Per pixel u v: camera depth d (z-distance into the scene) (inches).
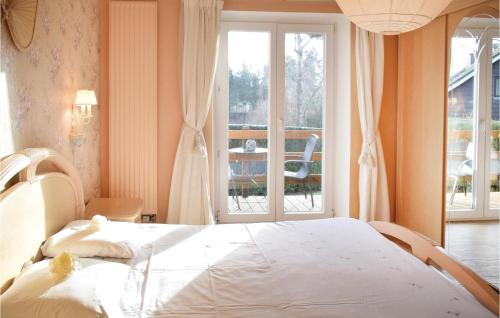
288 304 74.9
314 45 182.4
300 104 183.5
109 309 68.5
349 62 170.6
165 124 162.6
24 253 84.1
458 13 141.4
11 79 86.5
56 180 102.7
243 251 101.0
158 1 158.7
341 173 180.5
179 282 83.1
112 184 159.0
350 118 171.3
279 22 179.0
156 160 160.7
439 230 150.1
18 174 90.4
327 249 102.3
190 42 157.8
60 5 115.6
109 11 154.8
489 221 133.0
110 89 156.5
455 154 143.6
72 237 92.4
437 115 150.5
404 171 170.2
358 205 174.1
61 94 117.0
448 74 145.7
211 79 159.9
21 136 91.7
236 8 163.8
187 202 160.7
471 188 137.4
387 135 174.1
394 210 177.5
